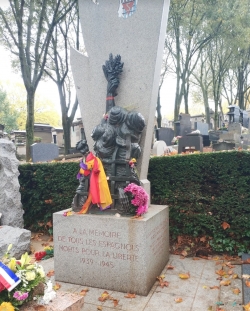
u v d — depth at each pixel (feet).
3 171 18.11
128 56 14.74
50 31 41.55
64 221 12.05
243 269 11.84
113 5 15.14
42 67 42.27
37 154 38.27
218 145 39.55
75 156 39.24
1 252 14.01
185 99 79.15
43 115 145.28
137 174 12.98
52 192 18.67
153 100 14.62
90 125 15.80
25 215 19.71
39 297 7.07
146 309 9.72
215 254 14.60
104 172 12.35
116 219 11.11
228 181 14.47
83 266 11.71
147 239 10.89
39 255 14.49
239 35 61.98
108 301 10.35
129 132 13.00
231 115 61.11
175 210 15.65
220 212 14.65
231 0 58.03
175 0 53.78
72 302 7.23
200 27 61.67
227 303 9.94
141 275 10.73
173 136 54.29
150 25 14.29
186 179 15.37
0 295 6.69
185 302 10.11
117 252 11.12
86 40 15.83
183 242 15.65
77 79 16.10
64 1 43.80
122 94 14.78
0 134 38.50
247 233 14.12
